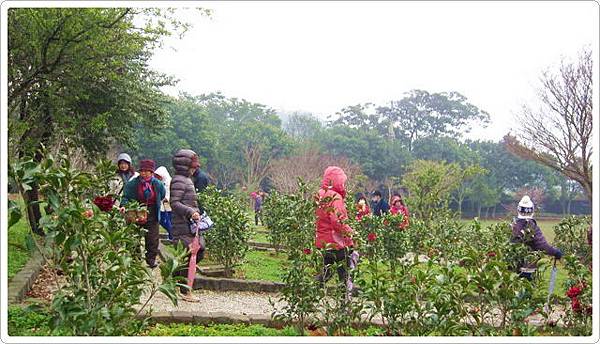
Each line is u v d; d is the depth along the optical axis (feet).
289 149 165.99
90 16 30.42
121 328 15.30
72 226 14.66
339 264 20.22
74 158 48.14
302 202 21.99
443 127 195.72
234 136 165.89
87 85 36.58
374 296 18.24
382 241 33.42
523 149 68.18
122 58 38.24
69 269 15.08
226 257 30.48
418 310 17.34
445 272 17.26
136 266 15.43
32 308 15.16
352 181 132.05
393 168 157.99
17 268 25.38
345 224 23.25
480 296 17.87
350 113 203.62
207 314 21.18
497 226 32.53
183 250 16.40
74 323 14.51
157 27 34.14
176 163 25.84
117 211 18.20
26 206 15.10
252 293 27.61
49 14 29.71
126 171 30.73
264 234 54.70
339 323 19.03
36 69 32.09
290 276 19.79
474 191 141.28
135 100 40.52
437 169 77.66
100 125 36.45
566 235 39.83
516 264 23.44
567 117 64.49
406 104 199.52
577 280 21.34
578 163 65.72
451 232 34.96
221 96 210.38
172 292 15.21
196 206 25.82
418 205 52.70
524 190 147.54
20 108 36.04
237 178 158.71
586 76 63.00
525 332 17.49
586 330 20.20
